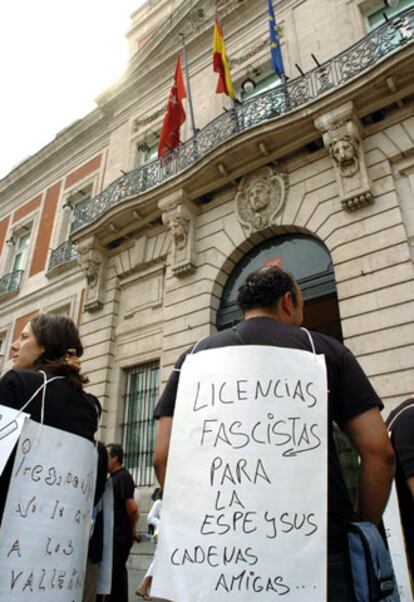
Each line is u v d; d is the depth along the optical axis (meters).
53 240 15.87
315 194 8.84
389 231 7.57
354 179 8.12
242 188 10.02
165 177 11.38
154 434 9.91
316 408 1.55
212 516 1.46
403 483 2.09
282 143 9.32
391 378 6.67
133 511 4.28
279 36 11.41
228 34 13.05
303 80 9.65
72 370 2.18
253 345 1.71
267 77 11.95
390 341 6.88
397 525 2.28
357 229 7.96
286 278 2.01
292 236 9.31
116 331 11.66
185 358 1.89
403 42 8.15
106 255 12.62
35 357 2.21
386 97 8.19
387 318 7.04
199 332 9.55
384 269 7.38
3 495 1.72
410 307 6.90
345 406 1.64
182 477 1.56
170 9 17.42
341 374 1.69
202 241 10.42
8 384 1.91
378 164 8.14
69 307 13.76
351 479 2.86
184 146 11.40
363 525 1.49
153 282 11.36
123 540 4.09
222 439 1.56
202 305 9.77
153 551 8.23
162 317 10.73
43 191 18.06
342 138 8.24
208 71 13.21
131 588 6.55
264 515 1.42
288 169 9.45
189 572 1.41
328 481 1.54
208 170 10.08
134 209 11.36
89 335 11.97
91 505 2.04
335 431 3.05
